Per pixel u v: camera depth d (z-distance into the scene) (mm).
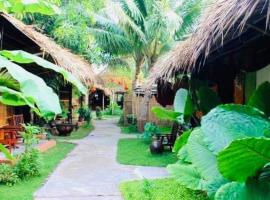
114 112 32219
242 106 3061
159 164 8719
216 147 2859
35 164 7137
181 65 5117
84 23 12930
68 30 12562
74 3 12312
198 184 4969
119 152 10609
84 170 8047
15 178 6578
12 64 1605
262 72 5836
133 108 20297
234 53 5785
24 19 12773
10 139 8781
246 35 4199
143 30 16594
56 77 13125
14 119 10695
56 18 12945
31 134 7477
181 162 5848
